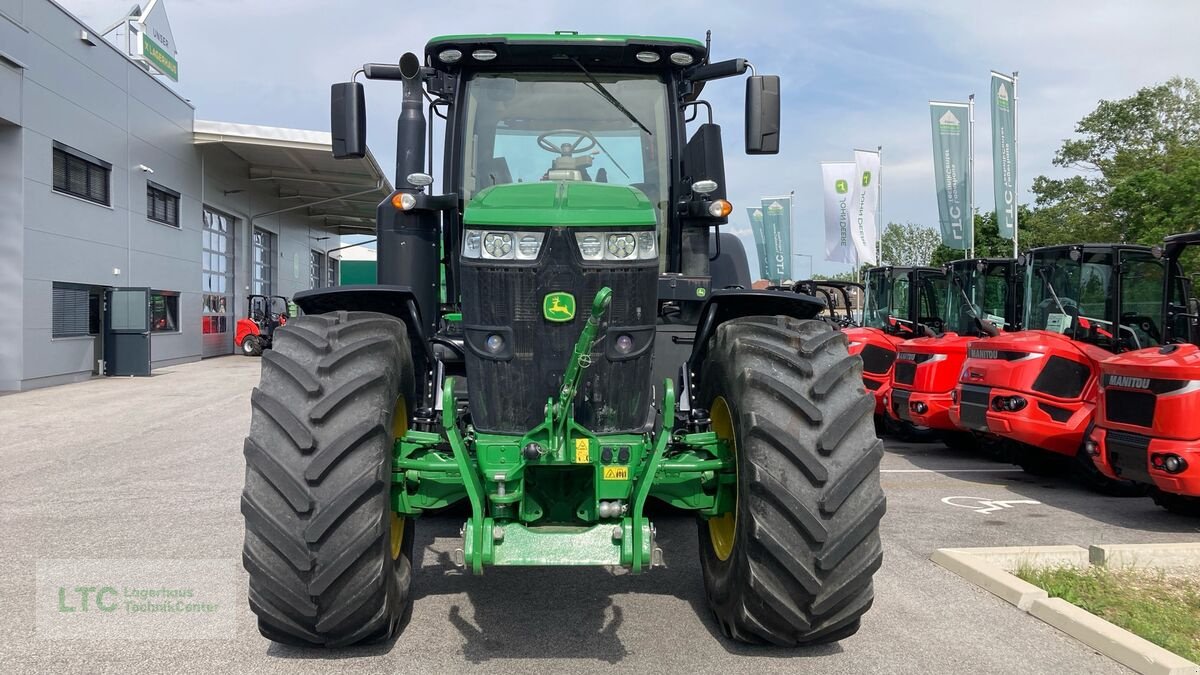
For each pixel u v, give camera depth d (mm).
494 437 3486
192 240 24328
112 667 3525
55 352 17062
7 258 15656
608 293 3174
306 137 24234
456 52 4578
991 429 7727
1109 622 3947
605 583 4664
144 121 20969
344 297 3975
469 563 3236
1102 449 6387
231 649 3717
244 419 11969
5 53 14930
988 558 5004
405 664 3566
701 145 4684
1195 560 4945
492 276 3404
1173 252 6918
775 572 3383
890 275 12430
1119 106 39562
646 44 4586
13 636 3865
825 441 3367
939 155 18594
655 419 4016
